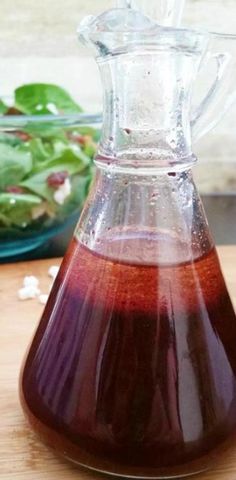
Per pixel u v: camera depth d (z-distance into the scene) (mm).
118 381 205
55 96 453
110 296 208
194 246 218
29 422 233
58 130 400
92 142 414
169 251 212
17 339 321
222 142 571
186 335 208
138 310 205
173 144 218
